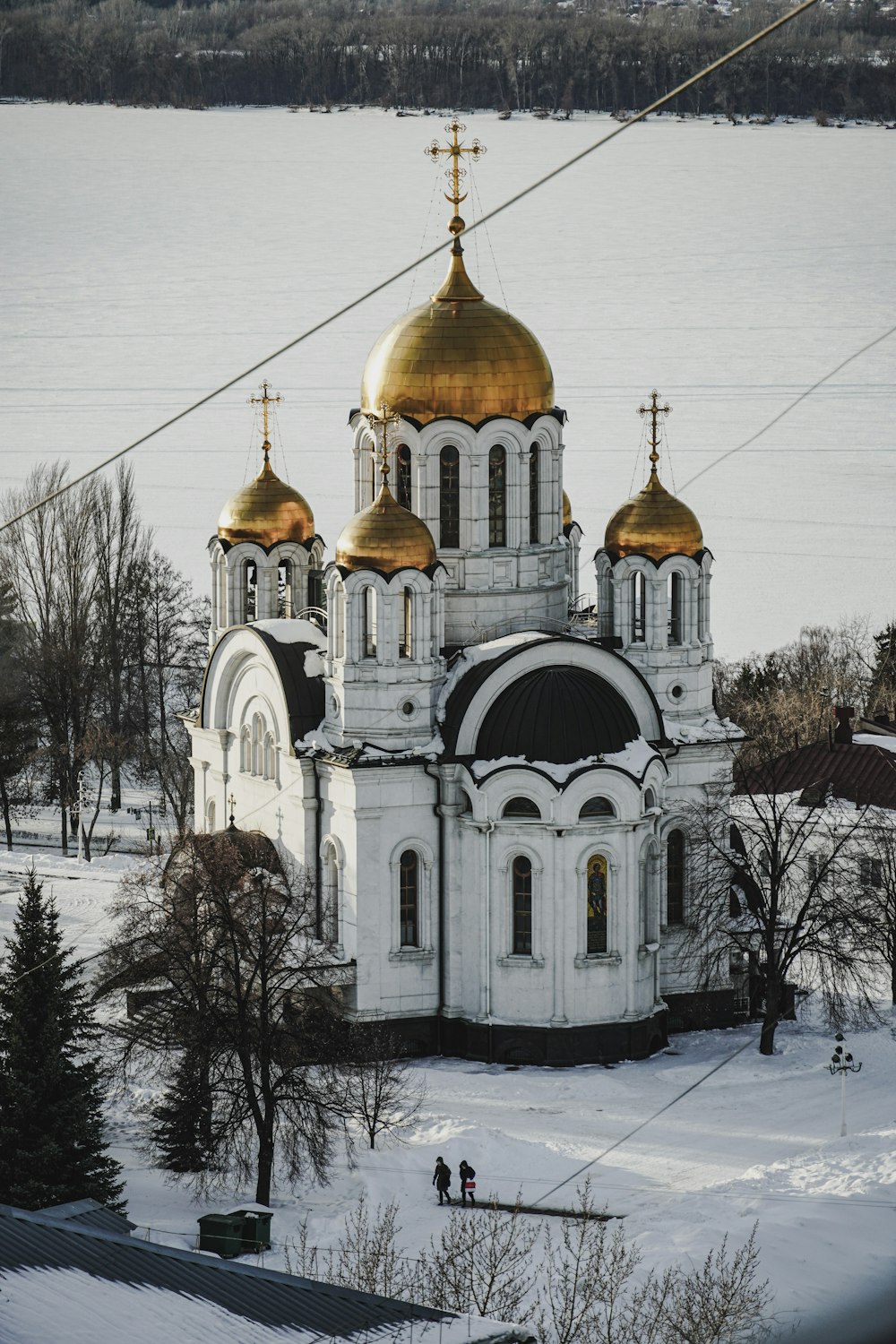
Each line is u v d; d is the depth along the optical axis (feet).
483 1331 197.26
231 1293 200.64
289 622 409.69
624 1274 264.72
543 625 405.59
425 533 387.34
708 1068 380.37
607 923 386.73
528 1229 299.79
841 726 492.13
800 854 437.17
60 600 579.07
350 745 387.14
